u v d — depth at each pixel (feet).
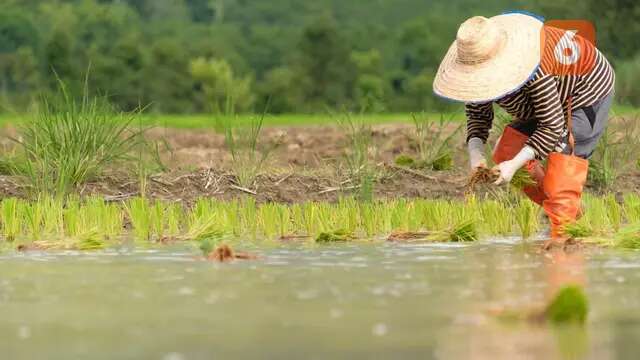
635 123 64.75
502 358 21.33
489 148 60.23
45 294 28.43
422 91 283.79
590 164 57.62
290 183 56.39
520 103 42.29
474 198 47.73
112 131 57.21
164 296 28.04
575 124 42.57
